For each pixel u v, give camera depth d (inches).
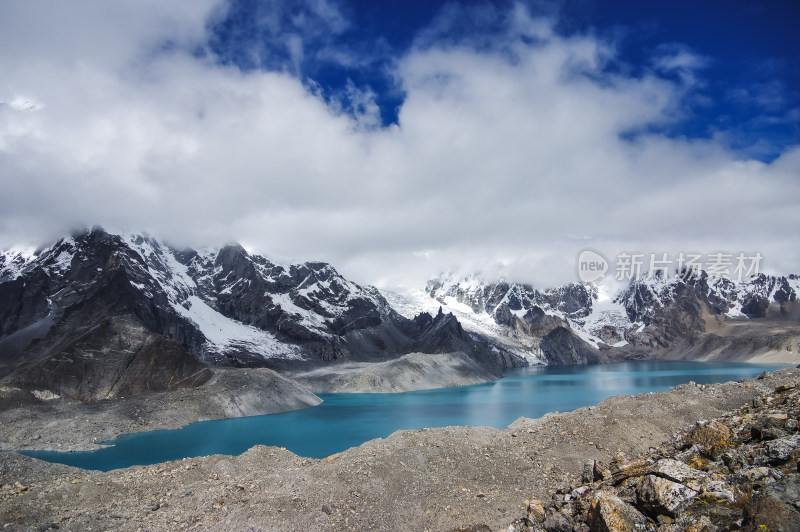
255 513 1190.9
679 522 676.7
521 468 1501.0
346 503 1251.8
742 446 855.1
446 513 1232.2
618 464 1197.1
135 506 1317.7
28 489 1406.3
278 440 3326.8
